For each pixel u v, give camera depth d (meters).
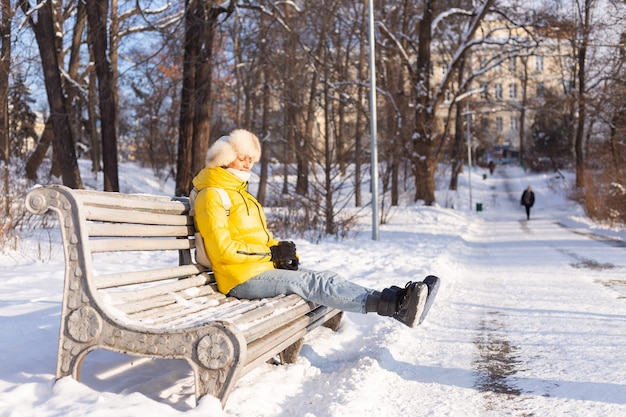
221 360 3.12
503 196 56.56
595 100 32.34
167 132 34.97
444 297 7.96
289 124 17.70
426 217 28.56
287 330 3.85
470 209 42.91
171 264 9.66
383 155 23.92
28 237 11.68
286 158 17.98
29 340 4.49
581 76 37.38
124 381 3.73
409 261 11.95
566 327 5.89
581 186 41.53
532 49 30.73
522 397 3.82
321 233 17.06
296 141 17.62
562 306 7.07
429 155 32.88
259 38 19.94
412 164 32.72
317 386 3.96
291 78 17.88
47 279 7.66
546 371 4.39
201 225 4.26
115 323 3.30
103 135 19.23
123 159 49.50
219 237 4.19
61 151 19.11
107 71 19.12
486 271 10.94
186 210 4.55
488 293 8.27
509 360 4.75
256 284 4.31
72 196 3.38
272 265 4.46
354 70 24.38
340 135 17.58
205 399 3.11
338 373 4.26
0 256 9.55
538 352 4.96
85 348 3.38
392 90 30.03
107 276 3.50
